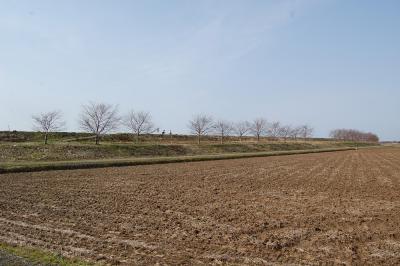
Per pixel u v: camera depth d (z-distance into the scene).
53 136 88.38
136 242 16.66
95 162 52.34
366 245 16.75
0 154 56.53
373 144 197.38
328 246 16.52
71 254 14.81
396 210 24.16
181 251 15.53
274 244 16.48
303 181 38.81
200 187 33.69
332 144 158.62
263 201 27.05
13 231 18.16
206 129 106.25
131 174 42.88
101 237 17.33
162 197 28.33
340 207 25.05
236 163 60.38
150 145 78.00
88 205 24.91
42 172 43.72
